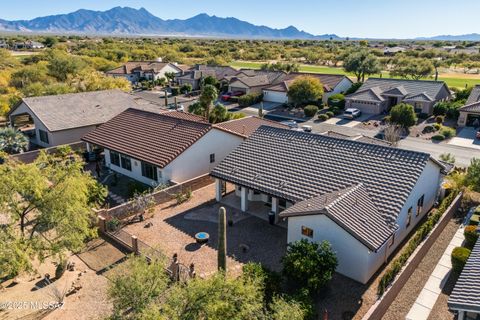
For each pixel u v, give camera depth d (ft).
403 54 426.10
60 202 58.59
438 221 74.33
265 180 79.25
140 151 102.17
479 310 40.70
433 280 61.31
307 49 569.64
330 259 57.16
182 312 39.34
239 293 41.19
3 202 56.24
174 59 449.48
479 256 51.24
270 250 70.08
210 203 89.71
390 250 67.41
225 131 108.06
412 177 69.00
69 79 247.70
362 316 53.06
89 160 120.37
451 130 149.28
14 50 508.53
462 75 334.24
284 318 42.60
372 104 192.24
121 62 404.16
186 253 69.21
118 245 73.05
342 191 68.64
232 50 588.09
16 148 125.70
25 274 62.49
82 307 55.26
